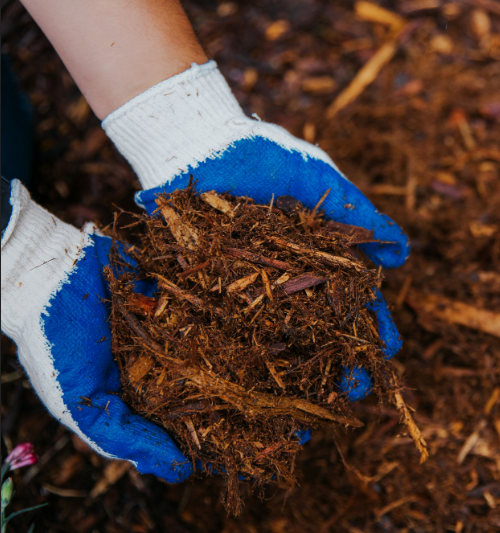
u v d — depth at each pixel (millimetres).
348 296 1192
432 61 2473
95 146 2244
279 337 1179
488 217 2076
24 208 1208
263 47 2555
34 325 1202
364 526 1714
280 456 1233
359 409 1851
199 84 1267
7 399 1850
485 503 1676
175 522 1776
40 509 1739
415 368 1880
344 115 2400
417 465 1759
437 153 2262
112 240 1309
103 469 1832
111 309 1281
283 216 1287
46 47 2361
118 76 1231
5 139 1732
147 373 1215
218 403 1170
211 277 1189
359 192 1399
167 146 1297
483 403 1799
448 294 1973
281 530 1732
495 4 2520
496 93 2348
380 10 2592
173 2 1276
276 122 2420
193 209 1253
